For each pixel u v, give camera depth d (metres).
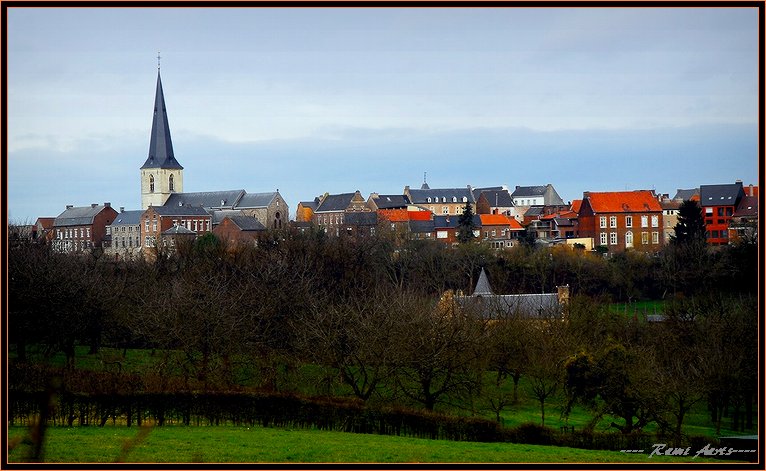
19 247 172.38
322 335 115.06
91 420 86.12
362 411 91.62
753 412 130.50
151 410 88.44
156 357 137.00
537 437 89.56
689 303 176.62
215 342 115.38
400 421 91.06
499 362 132.12
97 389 88.56
